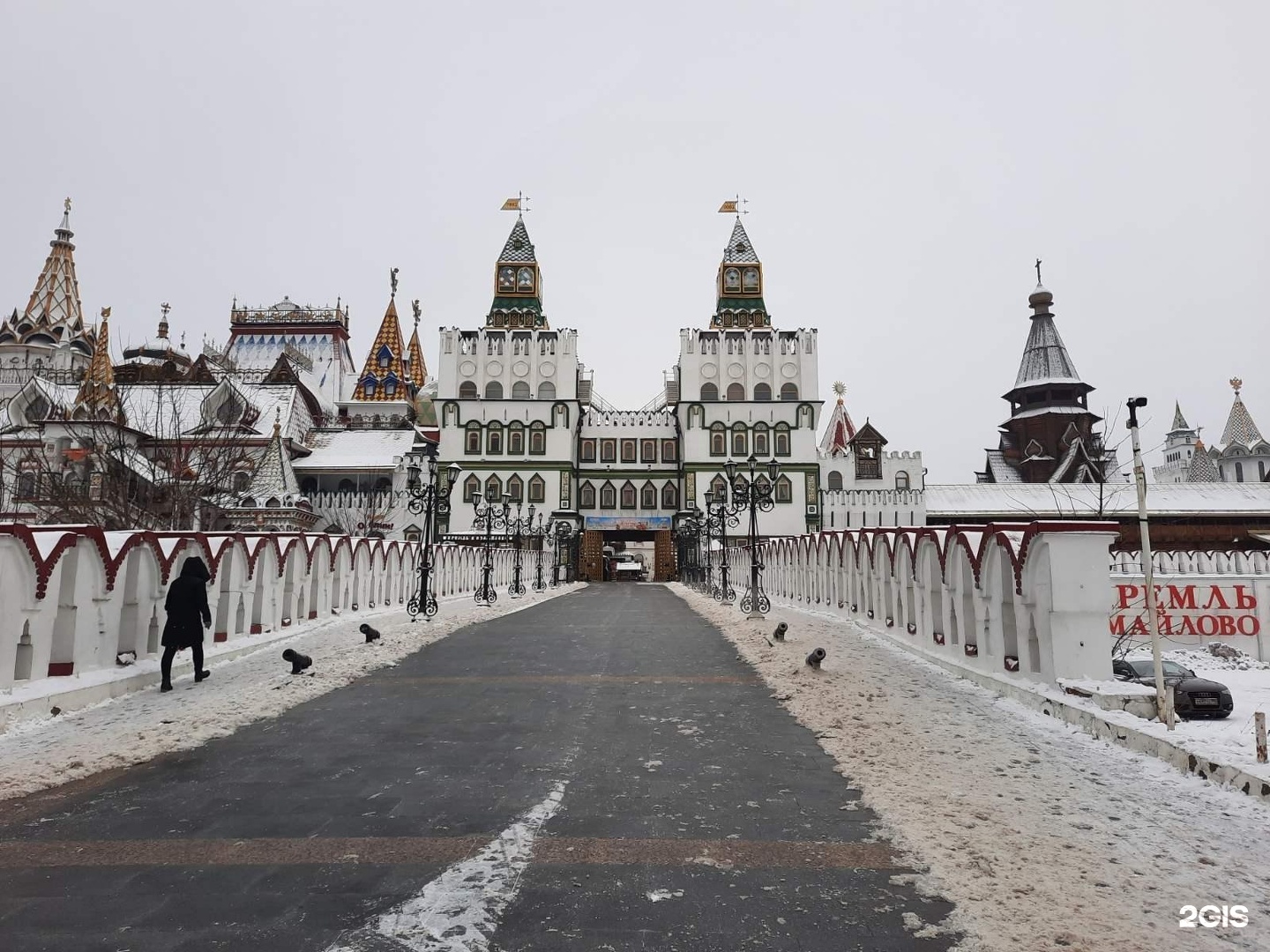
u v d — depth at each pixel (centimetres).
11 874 511
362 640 1666
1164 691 795
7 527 951
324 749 819
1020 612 1020
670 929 435
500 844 560
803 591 2622
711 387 6906
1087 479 7531
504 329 7056
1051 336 8994
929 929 430
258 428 6272
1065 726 855
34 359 7100
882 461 7350
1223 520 6122
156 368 6875
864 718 902
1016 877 487
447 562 3309
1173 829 559
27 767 743
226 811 632
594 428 7250
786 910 456
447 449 6769
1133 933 419
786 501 6669
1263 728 642
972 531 1175
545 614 2495
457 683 1183
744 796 658
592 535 6906
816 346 6931
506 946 419
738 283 7388
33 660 987
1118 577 2736
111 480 3797
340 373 9494
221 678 1232
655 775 720
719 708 1002
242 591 1565
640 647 1587
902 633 1512
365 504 6103
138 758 778
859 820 599
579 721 938
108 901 473
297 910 461
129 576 1229
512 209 7656
